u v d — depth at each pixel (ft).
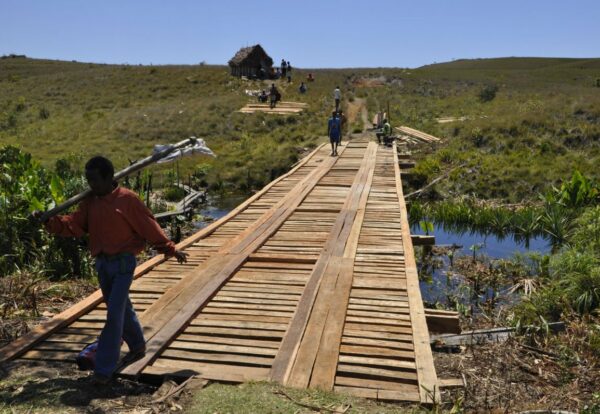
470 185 65.51
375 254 26.35
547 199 53.88
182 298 19.83
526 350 20.93
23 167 49.98
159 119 111.24
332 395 13.33
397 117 114.42
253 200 41.52
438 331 20.90
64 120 116.57
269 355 15.65
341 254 26.18
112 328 13.80
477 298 31.55
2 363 15.28
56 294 25.31
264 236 29.78
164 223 49.42
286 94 145.48
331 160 65.36
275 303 19.83
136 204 13.69
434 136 89.35
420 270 37.01
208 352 15.92
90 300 19.74
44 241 30.99
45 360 15.61
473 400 15.71
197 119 109.60
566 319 26.09
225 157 83.87
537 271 36.06
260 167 76.59
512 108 105.09
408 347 16.16
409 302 19.65
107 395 13.48
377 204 39.86
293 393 13.37
